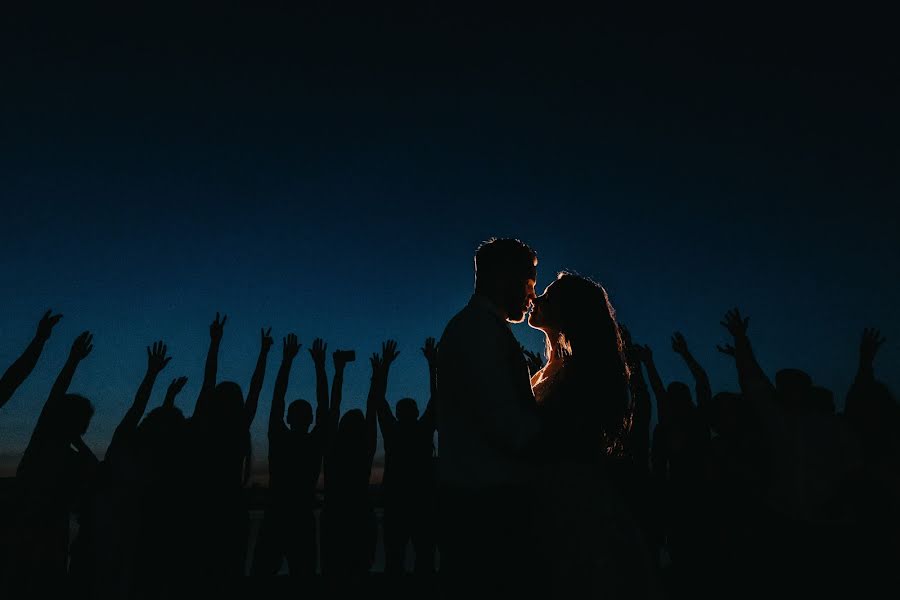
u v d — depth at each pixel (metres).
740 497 3.38
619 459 2.41
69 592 3.32
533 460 1.41
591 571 1.44
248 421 3.93
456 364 1.51
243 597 3.99
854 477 2.69
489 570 1.41
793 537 2.75
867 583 2.58
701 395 4.18
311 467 4.49
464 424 1.49
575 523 1.47
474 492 1.44
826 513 2.68
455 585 1.45
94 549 3.32
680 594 3.83
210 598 3.28
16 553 2.92
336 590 4.37
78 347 3.25
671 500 4.11
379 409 4.84
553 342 1.81
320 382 4.59
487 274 1.61
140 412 3.58
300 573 4.40
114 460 3.42
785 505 2.78
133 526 3.35
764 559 2.94
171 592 3.16
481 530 1.42
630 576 1.48
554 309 1.73
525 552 1.43
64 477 3.11
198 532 3.27
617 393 1.63
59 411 3.15
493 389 1.41
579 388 1.56
